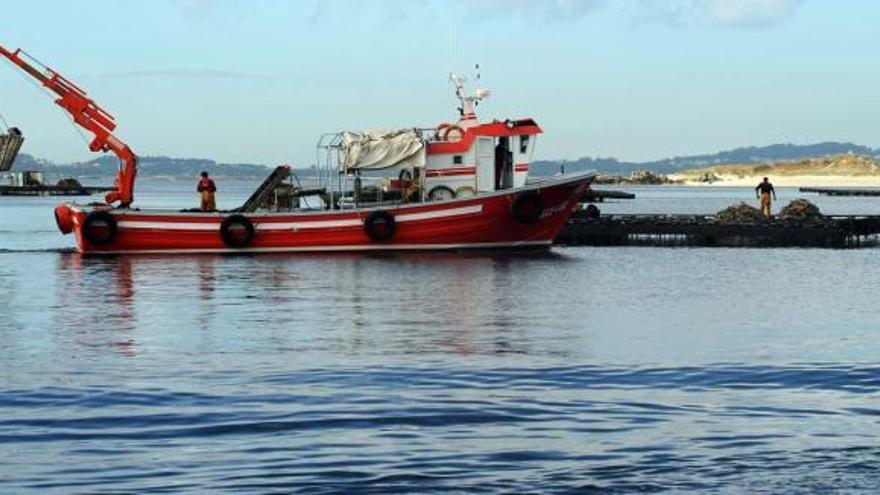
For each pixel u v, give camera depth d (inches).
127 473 542.6
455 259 1704.0
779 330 1002.1
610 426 635.5
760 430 625.3
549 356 859.4
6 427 629.3
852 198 6850.4
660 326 1024.9
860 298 1253.1
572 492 516.7
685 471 546.6
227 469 549.3
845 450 581.3
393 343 924.0
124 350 889.5
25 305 1178.6
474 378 772.6
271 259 1697.8
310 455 574.2
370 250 1772.9
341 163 1795.0
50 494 512.1
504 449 586.2
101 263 1656.0
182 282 1403.8
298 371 796.0
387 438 608.1
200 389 731.4
